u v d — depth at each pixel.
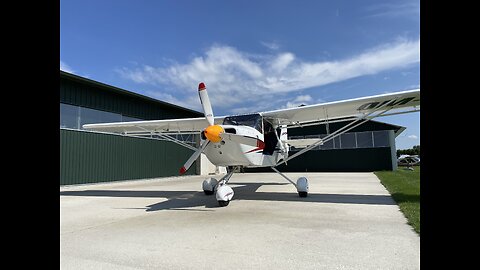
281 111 7.29
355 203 5.80
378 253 2.78
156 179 15.93
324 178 13.27
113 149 13.65
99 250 3.07
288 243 3.15
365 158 19.75
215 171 21.78
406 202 5.48
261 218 4.50
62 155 11.29
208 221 4.38
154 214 5.12
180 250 3.00
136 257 2.82
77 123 12.51
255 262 2.59
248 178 14.84
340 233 3.53
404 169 20.23
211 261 2.65
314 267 2.45
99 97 13.75
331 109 7.11
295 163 21.66
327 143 20.95
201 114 21.59
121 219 4.76
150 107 17.23
